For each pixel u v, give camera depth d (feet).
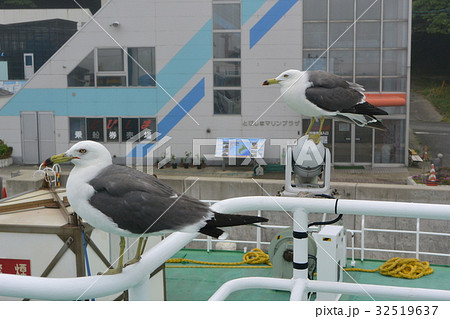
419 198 20.34
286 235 16.17
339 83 8.57
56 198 12.31
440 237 23.32
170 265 18.61
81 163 6.36
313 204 8.32
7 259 11.23
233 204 8.38
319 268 13.85
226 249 20.42
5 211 11.91
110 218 5.95
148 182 6.23
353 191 21.43
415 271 17.85
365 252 23.81
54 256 11.08
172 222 5.92
